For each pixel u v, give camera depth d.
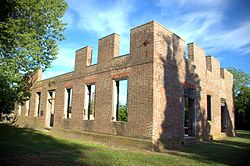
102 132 15.05
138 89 13.05
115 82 15.00
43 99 23.78
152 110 12.11
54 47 11.43
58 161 8.15
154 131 11.96
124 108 19.73
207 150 12.27
